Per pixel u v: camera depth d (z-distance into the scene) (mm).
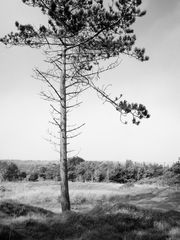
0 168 60000
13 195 34344
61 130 16422
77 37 17938
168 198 20453
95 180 61375
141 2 16859
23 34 17406
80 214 12117
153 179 49750
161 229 11266
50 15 16375
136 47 17812
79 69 18359
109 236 10164
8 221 11445
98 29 17281
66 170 16297
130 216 12023
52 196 30453
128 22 17234
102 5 17297
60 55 17781
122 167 61750
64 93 16906
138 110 16547
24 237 9836
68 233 10492
